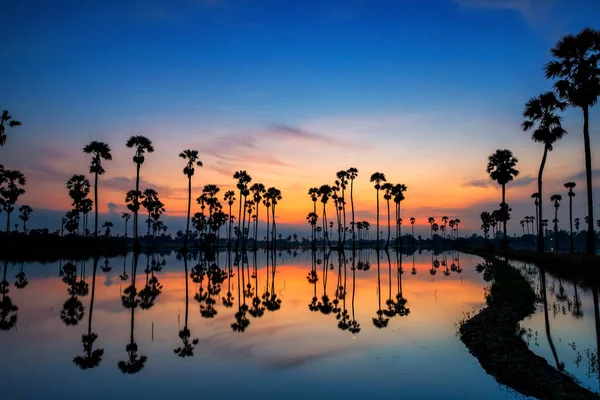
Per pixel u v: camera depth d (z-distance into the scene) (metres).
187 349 10.40
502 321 12.41
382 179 79.94
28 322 13.45
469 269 35.62
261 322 13.68
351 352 10.10
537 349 9.77
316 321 13.84
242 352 10.14
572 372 8.26
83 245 61.50
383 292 21.11
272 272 34.62
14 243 54.12
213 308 16.33
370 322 13.60
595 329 11.60
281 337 11.66
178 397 7.29
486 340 10.54
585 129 25.72
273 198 98.12
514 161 51.16
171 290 21.59
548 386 7.43
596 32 25.28
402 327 12.80
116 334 11.92
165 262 45.53
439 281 26.14
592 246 25.12
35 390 7.61
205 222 104.81
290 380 8.18
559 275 23.36
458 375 8.36
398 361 9.38
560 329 11.61
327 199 93.62
